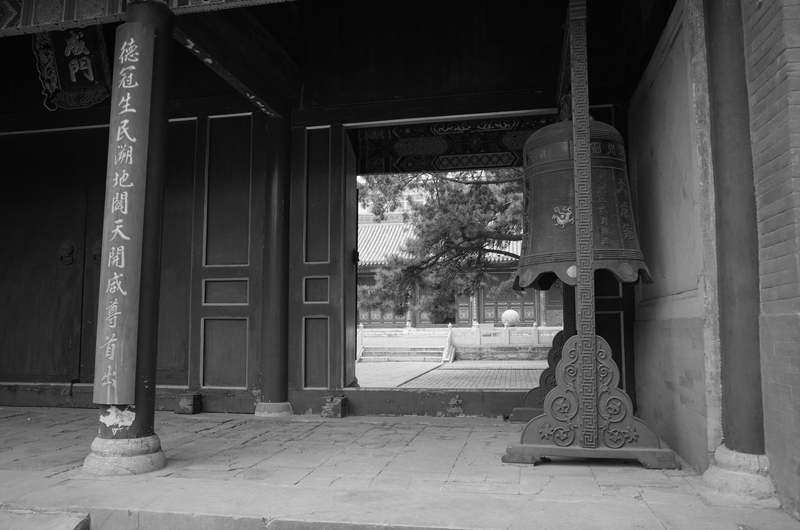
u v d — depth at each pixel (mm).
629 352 6910
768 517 3449
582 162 4902
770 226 3736
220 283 7945
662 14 5676
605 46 7320
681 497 3875
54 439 6066
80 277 8328
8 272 8523
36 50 8195
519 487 4184
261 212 7914
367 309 14172
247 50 6766
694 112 4402
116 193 4930
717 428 4160
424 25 7875
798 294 3418
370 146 10469
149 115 5066
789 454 3496
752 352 3867
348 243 8055
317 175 7918
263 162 7988
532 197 5551
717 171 4113
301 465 4922
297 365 7680
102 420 4773
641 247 6539
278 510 3721
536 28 7605
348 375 7977
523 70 7574
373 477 4520
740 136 3988
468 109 7598
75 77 8320
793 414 3443
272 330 7617
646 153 6258
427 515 3582
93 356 8180
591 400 4781
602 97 7234
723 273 4035
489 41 7695
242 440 5984
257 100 7281
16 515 3824
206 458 5188
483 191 13992
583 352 4824
